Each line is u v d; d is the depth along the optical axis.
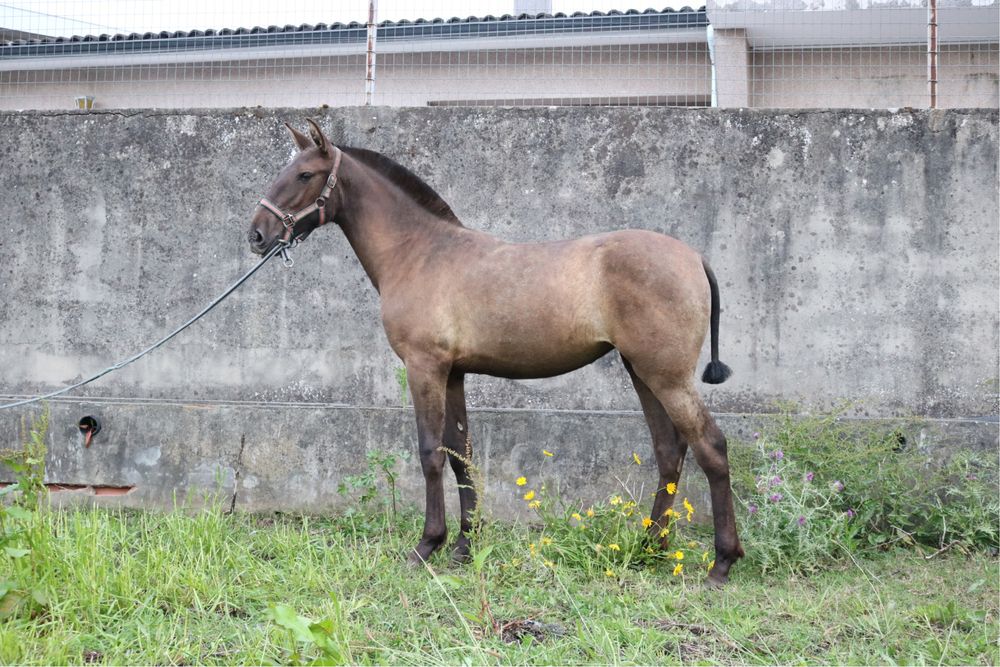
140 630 3.38
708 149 5.52
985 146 5.35
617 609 3.72
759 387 5.45
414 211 4.63
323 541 4.59
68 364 5.90
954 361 5.34
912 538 4.90
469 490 4.62
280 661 3.18
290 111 5.84
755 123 5.50
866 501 4.85
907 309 5.38
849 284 5.41
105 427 5.67
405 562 4.42
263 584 3.98
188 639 3.37
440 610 3.74
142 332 5.87
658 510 4.50
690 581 4.22
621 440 5.32
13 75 8.41
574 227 5.61
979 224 5.34
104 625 3.51
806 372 5.42
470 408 5.52
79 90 8.43
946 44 7.05
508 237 5.65
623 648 3.38
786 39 6.99
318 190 4.59
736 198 5.50
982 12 6.62
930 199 5.38
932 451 5.11
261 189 5.83
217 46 7.97
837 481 4.77
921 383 5.35
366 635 3.36
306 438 5.53
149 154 5.90
